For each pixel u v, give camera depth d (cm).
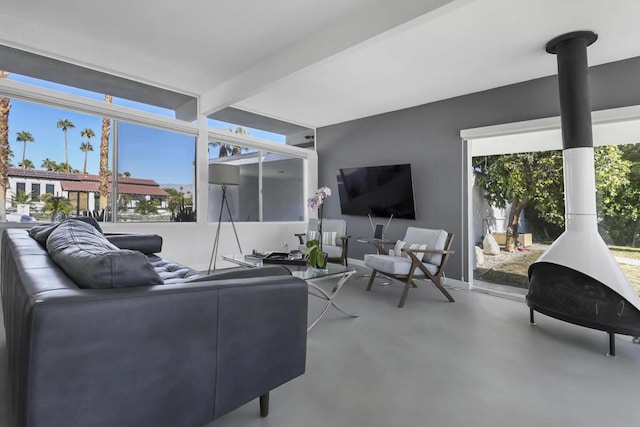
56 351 90
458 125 439
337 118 570
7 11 268
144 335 105
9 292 147
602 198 348
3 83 322
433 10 217
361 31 262
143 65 368
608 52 305
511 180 434
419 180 480
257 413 152
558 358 217
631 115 309
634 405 164
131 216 419
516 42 294
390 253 424
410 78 382
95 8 263
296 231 611
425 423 147
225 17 274
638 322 215
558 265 255
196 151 475
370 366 201
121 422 102
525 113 381
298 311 155
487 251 455
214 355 124
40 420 88
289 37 304
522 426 147
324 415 151
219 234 500
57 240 155
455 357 216
